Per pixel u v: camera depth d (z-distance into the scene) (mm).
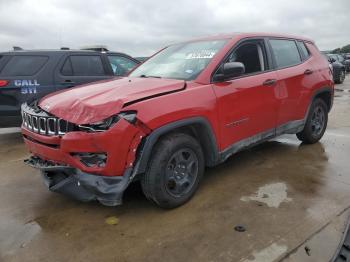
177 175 3467
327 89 5520
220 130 3758
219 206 3520
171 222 3258
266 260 2662
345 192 3783
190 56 4195
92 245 2955
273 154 5129
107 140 2932
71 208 3625
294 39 5219
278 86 4512
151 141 3104
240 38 4234
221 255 2740
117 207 3588
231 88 3863
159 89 3381
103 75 6934
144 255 2793
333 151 5270
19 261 2766
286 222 3178
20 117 6102
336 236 2939
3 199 3893
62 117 3109
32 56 6316
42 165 3414
